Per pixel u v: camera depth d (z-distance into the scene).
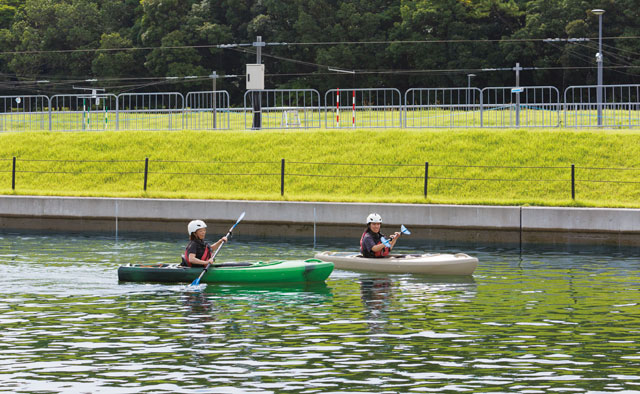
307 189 30.80
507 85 82.38
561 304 15.83
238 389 10.49
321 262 18.94
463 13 81.75
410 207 26.25
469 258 19.33
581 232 24.97
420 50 81.19
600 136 32.00
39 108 92.06
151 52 87.44
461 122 43.59
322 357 11.99
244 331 13.63
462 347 12.54
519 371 11.27
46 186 33.44
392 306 15.77
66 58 91.44
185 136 36.25
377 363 11.67
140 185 32.66
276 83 88.38
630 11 76.25
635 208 25.95
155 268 18.41
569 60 77.25
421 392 10.36
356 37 84.00
